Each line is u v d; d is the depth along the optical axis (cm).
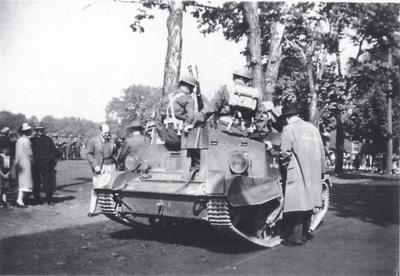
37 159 1173
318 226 929
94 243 742
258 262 626
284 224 795
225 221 649
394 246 725
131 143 988
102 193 751
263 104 827
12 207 1106
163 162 765
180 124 763
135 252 681
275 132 833
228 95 728
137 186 727
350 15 1269
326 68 1628
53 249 691
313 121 1655
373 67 1539
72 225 909
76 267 588
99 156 1032
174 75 1276
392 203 1291
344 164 4412
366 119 2922
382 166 3278
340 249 708
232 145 734
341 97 1661
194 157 744
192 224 923
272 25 1220
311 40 1408
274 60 1235
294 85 1631
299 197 730
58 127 5119
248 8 1097
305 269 586
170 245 734
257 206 751
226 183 652
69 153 4281
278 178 798
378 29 1302
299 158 739
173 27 1262
